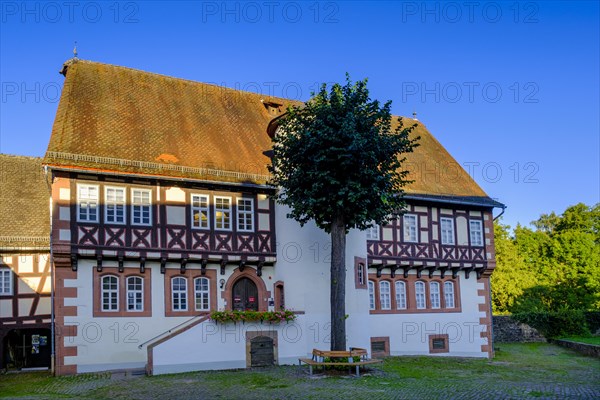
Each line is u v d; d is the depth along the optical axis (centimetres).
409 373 1830
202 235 2169
